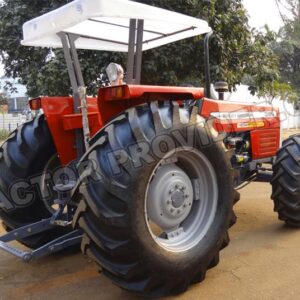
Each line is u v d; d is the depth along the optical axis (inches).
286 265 126.3
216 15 296.2
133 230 92.8
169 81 295.6
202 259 107.3
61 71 280.4
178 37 151.6
